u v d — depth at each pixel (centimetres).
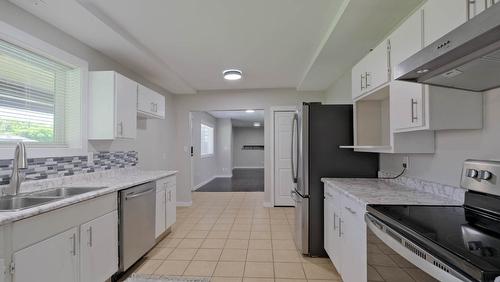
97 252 189
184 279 222
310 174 266
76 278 167
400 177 220
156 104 352
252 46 290
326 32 253
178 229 355
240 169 1267
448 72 113
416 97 148
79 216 171
